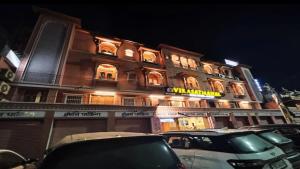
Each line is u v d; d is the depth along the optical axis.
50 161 2.11
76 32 19.11
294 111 33.75
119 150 2.43
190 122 18.78
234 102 26.39
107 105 14.55
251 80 32.00
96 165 2.18
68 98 14.76
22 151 10.51
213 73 28.67
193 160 4.23
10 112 11.05
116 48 20.55
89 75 16.83
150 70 21.03
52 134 11.88
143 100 18.42
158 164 2.54
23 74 13.77
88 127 13.32
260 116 26.30
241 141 3.96
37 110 11.92
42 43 15.91
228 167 3.43
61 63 15.62
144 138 2.76
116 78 17.97
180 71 23.75
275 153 3.86
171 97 20.17
